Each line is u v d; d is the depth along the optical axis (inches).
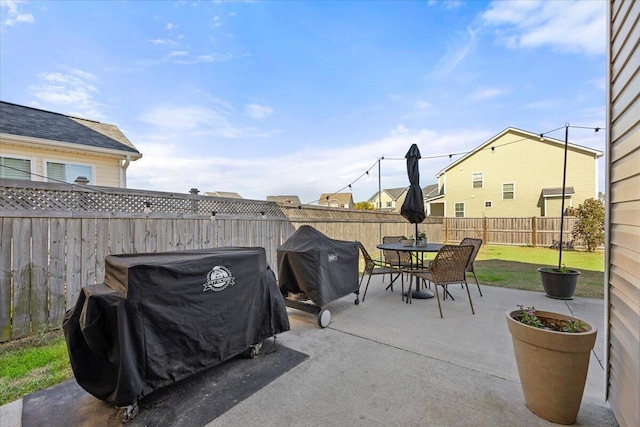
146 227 158.4
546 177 554.9
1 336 114.9
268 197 1217.4
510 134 585.6
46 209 127.3
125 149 280.2
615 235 71.9
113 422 69.9
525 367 72.2
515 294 182.5
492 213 607.5
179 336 78.3
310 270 134.3
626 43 65.1
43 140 235.9
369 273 172.7
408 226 470.0
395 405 75.4
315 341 116.0
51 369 95.0
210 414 72.7
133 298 70.5
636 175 59.0
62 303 129.4
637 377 56.0
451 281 148.3
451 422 68.7
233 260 93.8
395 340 116.0
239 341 94.5
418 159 200.1
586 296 174.9
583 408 73.7
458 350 106.7
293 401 77.7
